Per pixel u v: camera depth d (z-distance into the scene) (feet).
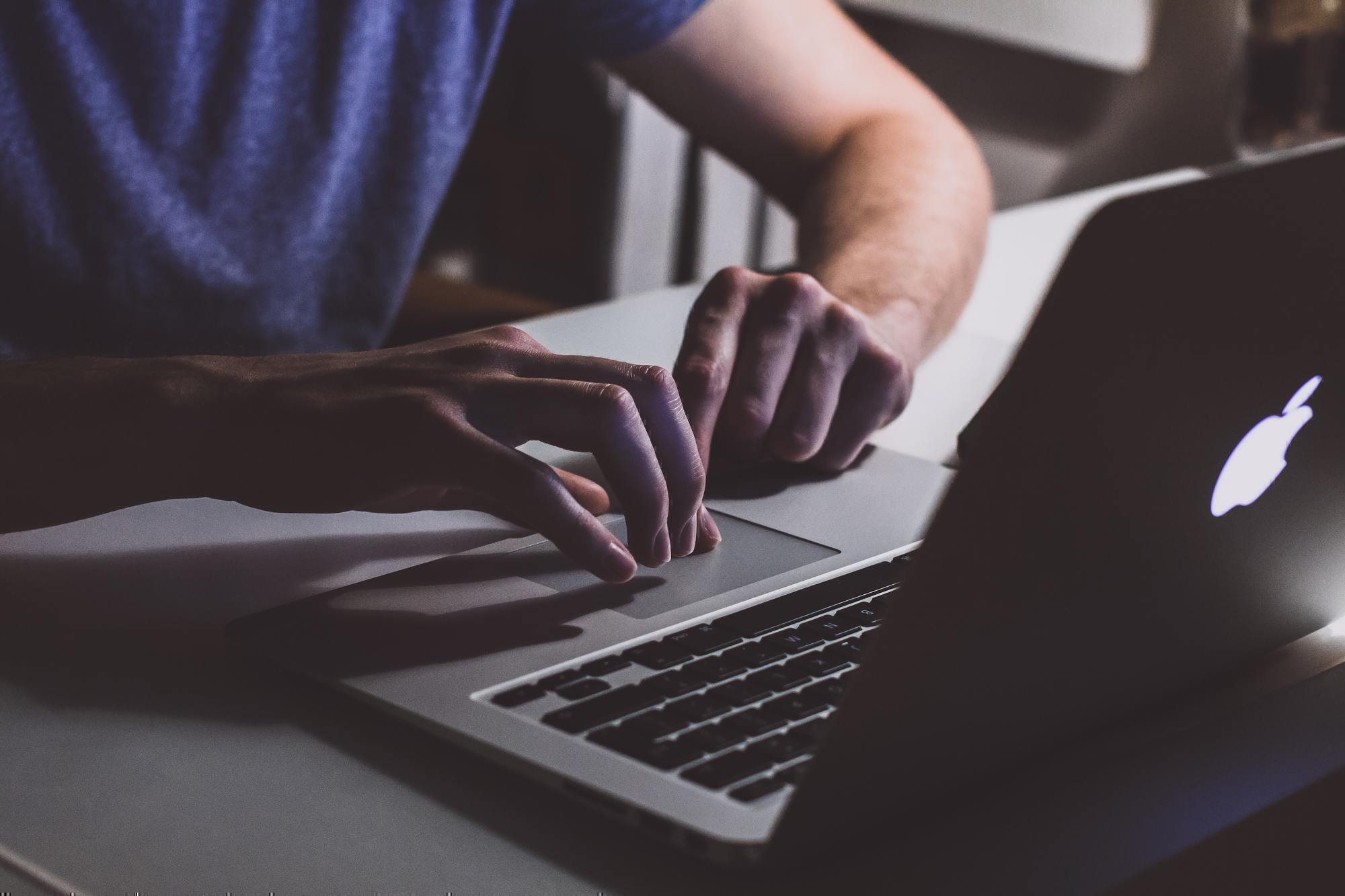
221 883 1.31
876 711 1.21
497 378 1.97
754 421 2.42
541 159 8.93
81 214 3.20
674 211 8.58
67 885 1.29
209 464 1.99
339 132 3.52
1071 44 7.79
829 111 4.29
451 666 1.64
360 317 3.76
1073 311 1.15
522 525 2.25
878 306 3.08
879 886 1.34
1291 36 5.78
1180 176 4.90
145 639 1.79
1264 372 1.42
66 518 2.05
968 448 1.16
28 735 1.55
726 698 1.55
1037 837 1.42
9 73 3.06
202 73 3.33
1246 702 1.74
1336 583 1.84
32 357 3.21
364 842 1.39
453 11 3.68
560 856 1.38
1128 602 1.47
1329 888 1.59
